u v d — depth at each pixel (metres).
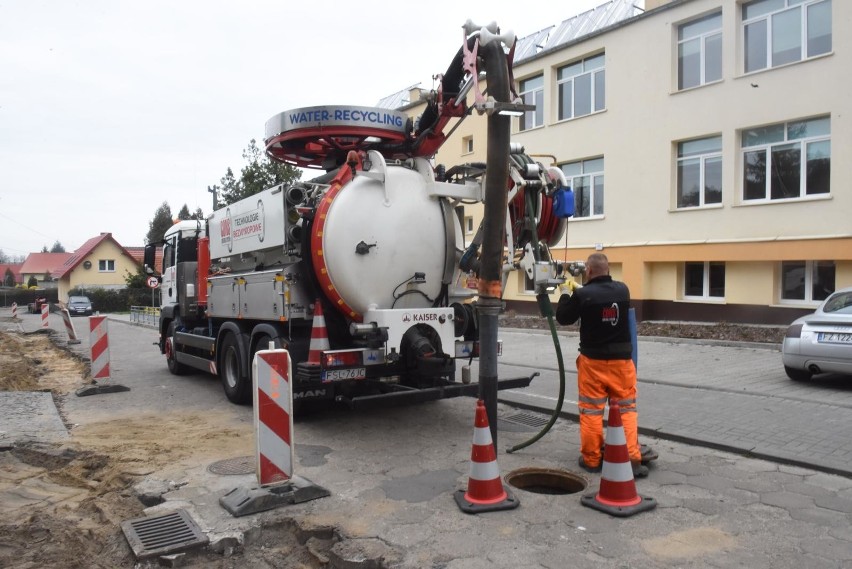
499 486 4.70
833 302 9.02
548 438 6.54
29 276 79.50
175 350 11.49
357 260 6.66
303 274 7.14
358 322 6.97
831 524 4.25
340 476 5.43
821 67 14.18
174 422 7.74
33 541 4.41
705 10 16.31
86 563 4.04
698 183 16.88
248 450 6.34
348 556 3.88
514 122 22.17
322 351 6.38
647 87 17.64
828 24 14.27
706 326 15.30
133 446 6.54
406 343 6.73
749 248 15.27
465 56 5.10
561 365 5.70
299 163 8.80
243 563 4.05
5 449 6.53
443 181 7.36
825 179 14.38
